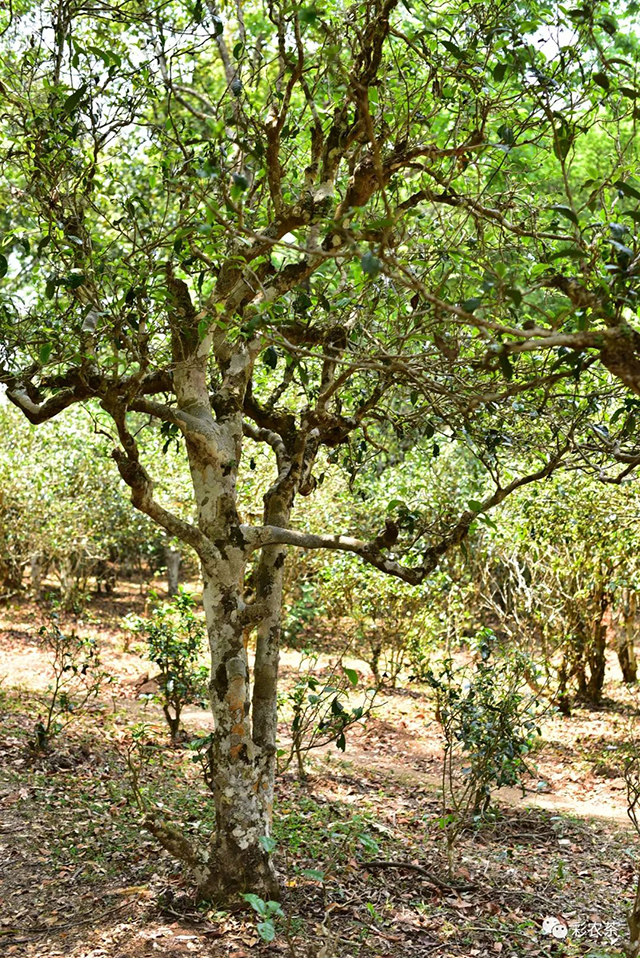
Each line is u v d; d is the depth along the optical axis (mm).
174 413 5031
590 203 3107
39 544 16484
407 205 4582
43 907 5426
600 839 7449
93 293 4379
